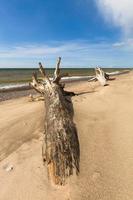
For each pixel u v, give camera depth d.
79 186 4.82
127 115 8.20
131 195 4.50
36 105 11.27
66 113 7.47
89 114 8.50
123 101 10.09
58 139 5.82
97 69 20.05
